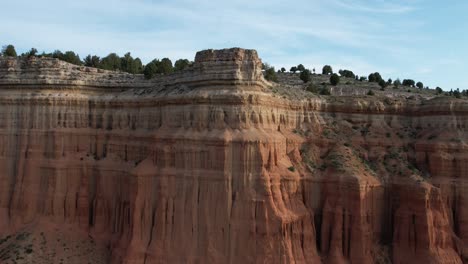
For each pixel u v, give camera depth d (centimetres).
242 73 5666
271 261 5088
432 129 6444
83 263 5719
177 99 5731
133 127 6362
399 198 5919
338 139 6372
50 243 5928
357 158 6172
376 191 5894
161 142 5706
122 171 6203
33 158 6438
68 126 6506
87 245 6006
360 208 5591
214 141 5328
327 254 5638
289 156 5925
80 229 6225
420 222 5603
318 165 6069
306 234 5559
